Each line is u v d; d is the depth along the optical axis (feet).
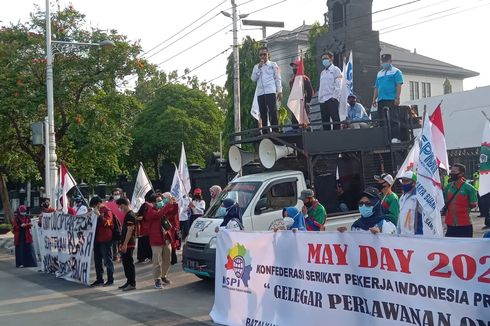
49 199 56.90
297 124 37.40
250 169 46.14
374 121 39.91
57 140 77.10
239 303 26.11
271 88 43.24
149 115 132.36
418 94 206.08
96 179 108.37
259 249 25.02
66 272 43.86
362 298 20.26
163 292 36.32
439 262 17.65
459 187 28.53
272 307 24.20
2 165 87.45
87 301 34.19
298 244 22.90
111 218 40.24
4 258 60.80
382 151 40.34
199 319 28.53
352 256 20.58
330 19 69.97
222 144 119.24
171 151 128.98
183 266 38.09
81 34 74.23
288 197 36.96
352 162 40.01
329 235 21.52
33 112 71.36
